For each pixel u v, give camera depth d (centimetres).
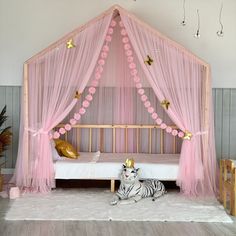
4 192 529
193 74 527
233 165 450
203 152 537
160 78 523
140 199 500
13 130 654
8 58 647
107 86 632
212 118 543
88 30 517
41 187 532
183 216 439
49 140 532
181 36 649
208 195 528
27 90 526
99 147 649
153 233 387
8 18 643
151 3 645
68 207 466
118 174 538
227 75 654
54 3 644
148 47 520
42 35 646
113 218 429
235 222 424
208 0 648
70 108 525
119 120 642
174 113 528
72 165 536
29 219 423
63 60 520
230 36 650
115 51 621
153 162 552
